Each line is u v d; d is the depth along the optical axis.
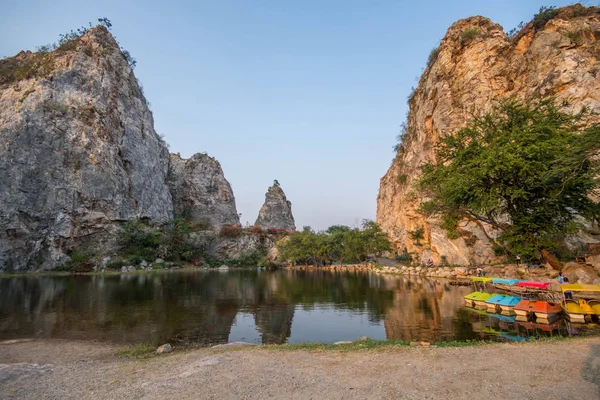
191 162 116.56
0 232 51.66
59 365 9.91
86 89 69.06
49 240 56.34
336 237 71.69
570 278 21.58
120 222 66.50
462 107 49.78
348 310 20.73
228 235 88.88
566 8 46.31
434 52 64.06
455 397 5.95
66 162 61.12
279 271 63.47
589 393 5.86
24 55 74.56
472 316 17.12
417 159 61.38
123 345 13.12
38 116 60.34
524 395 5.90
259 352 9.97
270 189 141.75
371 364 8.15
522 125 23.88
